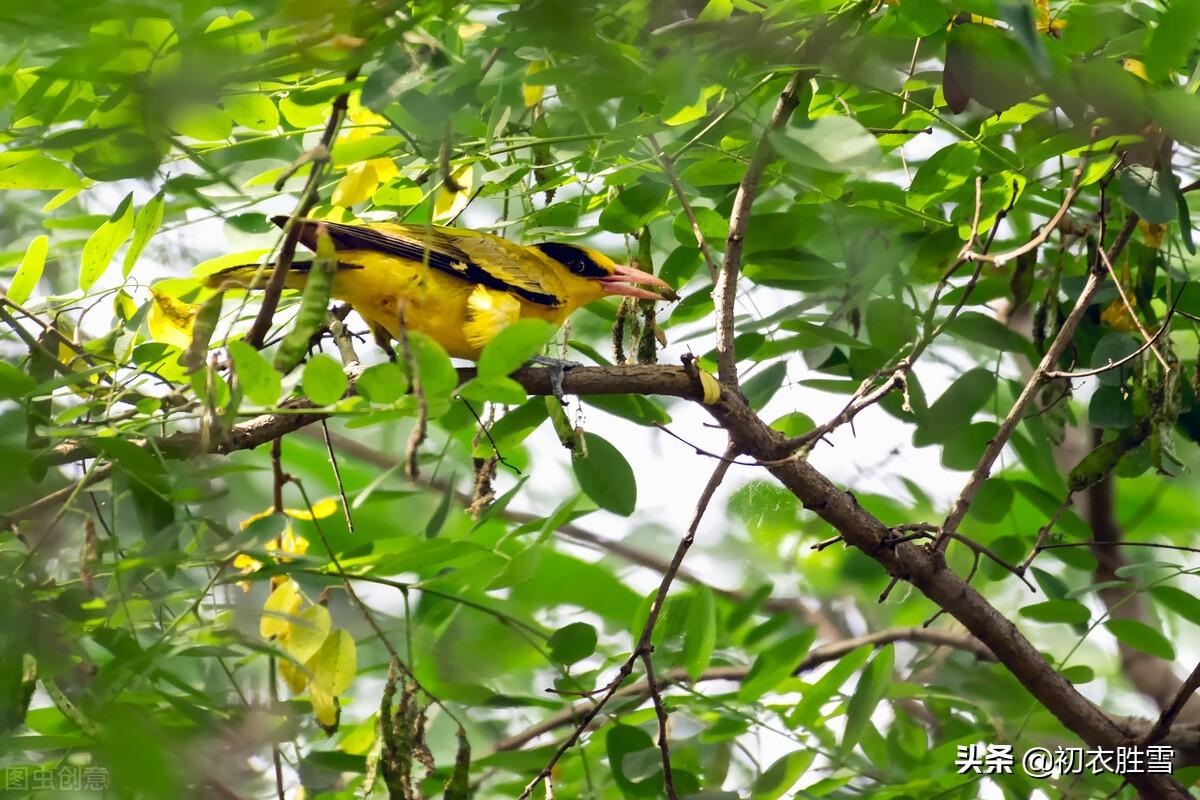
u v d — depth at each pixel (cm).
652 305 1127
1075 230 1123
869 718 1066
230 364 815
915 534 1015
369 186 998
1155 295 1245
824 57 852
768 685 1122
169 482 824
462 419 1053
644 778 1036
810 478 1002
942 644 1337
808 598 1709
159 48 682
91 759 808
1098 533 1416
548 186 1051
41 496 974
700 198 1259
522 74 950
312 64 677
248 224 1105
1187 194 1357
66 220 1102
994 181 1051
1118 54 892
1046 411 1151
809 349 1178
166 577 906
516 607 1658
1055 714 1045
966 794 1102
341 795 1096
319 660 918
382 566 949
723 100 1004
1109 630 1114
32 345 924
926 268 1138
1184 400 1125
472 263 1078
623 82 759
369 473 1788
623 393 980
